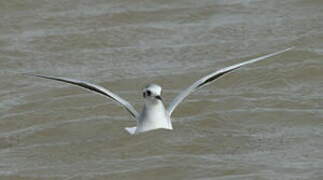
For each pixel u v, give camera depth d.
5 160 15.70
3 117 18.20
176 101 14.38
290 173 14.23
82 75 20.42
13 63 21.34
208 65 20.62
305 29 22.33
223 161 14.95
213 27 22.84
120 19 23.56
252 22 22.98
